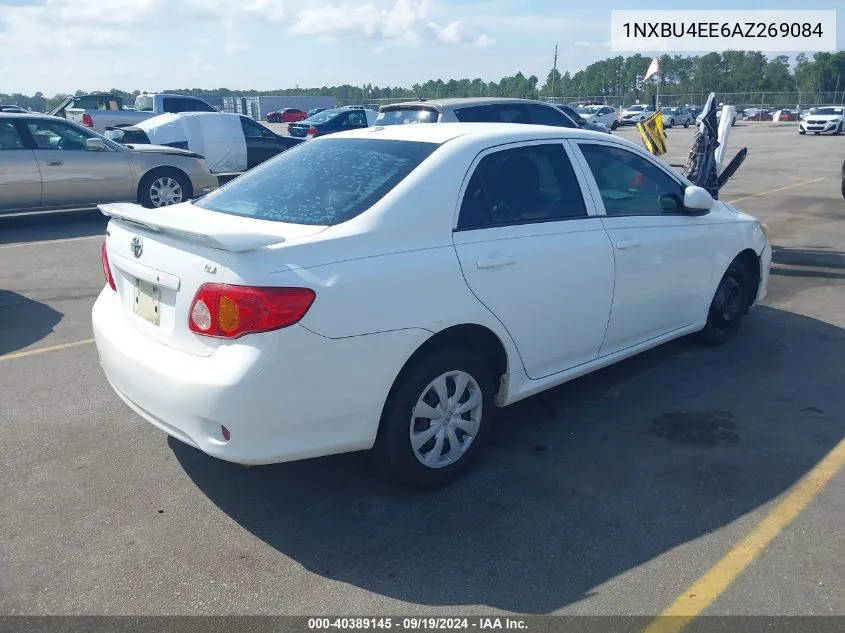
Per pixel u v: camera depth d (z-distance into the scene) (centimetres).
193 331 303
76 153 1083
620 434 418
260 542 319
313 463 386
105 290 400
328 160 386
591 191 421
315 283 297
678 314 489
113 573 298
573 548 313
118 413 444
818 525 328
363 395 315
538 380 398
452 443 360
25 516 336
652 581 292
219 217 357
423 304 328
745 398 466
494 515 338
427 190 344
